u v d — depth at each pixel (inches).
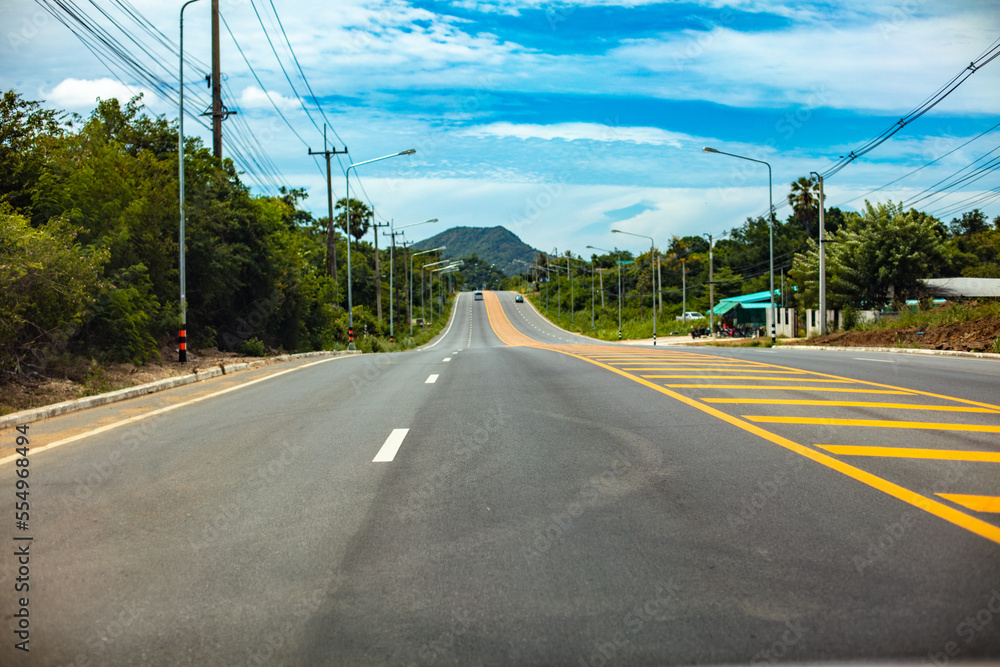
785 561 172.2
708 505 217.8
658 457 282.7
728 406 406.3
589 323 4222.4
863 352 1006.4
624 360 769.6
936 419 356.2
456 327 4397.1
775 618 144.1
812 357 812.6
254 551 187.6
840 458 274.2
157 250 842.8
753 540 186.7
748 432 328.5
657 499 225.5
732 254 4175.7
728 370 621.3
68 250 581.6
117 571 175.3
